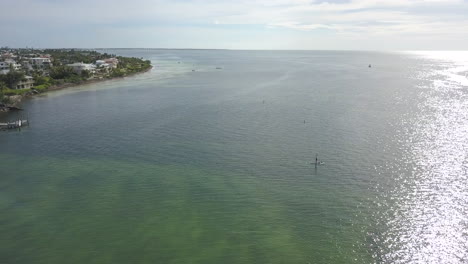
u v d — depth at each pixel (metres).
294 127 98.69
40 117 118.38
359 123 101.62
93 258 44.19
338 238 47.16
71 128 103.00
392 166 69.44
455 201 55.69
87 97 156.50
